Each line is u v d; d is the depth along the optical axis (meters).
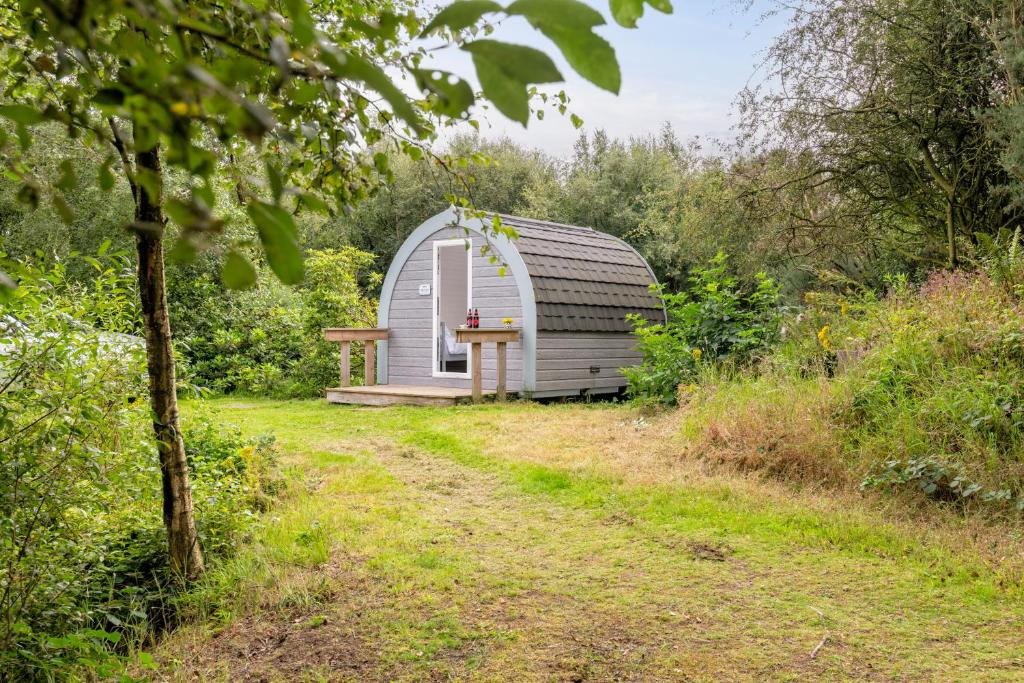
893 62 8.44
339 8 2.24
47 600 3.05
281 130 0.82
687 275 19.05
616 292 12.59
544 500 5.63
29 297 2.86
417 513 5.25
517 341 11.17
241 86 0.85
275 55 0.61
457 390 11.29
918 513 4.96
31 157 1.24
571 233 13.33
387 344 12.73
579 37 0.65
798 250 10.17
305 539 4.53
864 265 10.45
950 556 4.23
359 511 5.26
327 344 12.92
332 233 21.98
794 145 9.34
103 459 3.23
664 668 3.06
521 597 3.79
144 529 3.93
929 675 2.97
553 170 25.22
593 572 4.13
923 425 5.56
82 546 3.31
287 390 12.42
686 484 5.79
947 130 8.65
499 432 8.12
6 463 2.86
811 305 9.05
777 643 3.27
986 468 5.05
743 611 3.61
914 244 9.91
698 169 10.52
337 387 12.57
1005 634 3.34
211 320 13.59
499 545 4.59
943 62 8.33
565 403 11.21
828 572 4.10
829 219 9.65
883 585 3.91
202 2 1.02
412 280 12.41
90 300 3.59
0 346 3.10
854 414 6.07
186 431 5.61
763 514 5.07
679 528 4.88
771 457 6.01
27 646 2.86
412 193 22.33
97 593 3.47
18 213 12.84
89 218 12.84
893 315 7.04
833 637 3.33
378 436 8.27
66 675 2.86
